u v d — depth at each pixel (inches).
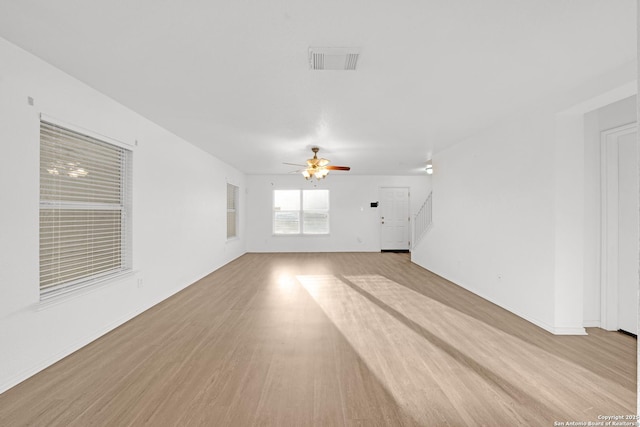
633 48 92.7
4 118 87.2
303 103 137.2
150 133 161.8
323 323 139.6
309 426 72.7
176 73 108.0
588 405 80.8
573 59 98.9
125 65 102.3
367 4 72.4
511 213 155.6
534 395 85.1
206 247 244.5
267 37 86.1
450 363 103.1
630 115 123.3
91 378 93.0
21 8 73.4
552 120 128.3
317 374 96.0
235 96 128.7
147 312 154.5
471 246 194.7
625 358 106.4
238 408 79.2
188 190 209.6
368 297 182.1
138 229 151.1
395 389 88.0
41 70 98.0
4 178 87.4
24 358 92.5
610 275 131.9
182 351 111.4
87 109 117.6
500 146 164.9
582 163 126.9
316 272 257.3
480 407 80.0
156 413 77.0
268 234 381.4
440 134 190.4
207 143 212.8
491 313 153.6
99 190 128.3
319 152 244.4
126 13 75.7
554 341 120.3
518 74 109.1
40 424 72.8
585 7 74.0
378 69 105.0
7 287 87.9
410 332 129.3
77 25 80.5
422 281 224.2
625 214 129.1
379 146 223.3
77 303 113.0
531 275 141.2
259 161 285.4
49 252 109.1
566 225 126.9
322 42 88.6
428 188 387.9
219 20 78.4
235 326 135.9
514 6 73.4
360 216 385.4
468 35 85.4
